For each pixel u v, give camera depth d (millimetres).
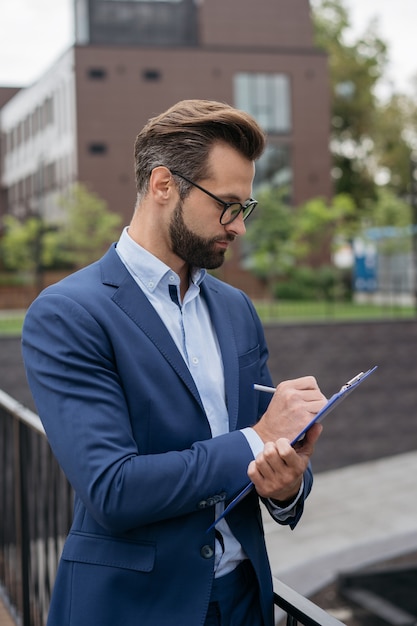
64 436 1102
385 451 14000
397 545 8016
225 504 1191
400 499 10555
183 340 1225
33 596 2744
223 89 28469
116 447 1087
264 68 29141
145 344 1169
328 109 29984
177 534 1140
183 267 1258
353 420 13898
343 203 26844
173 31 28406
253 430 1143
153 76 27000
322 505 10367
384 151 36000
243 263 28016
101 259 1256
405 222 27906
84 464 1080
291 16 29938
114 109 25750
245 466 1110
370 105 35438
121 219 24031
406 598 6992
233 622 1209
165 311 1224
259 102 29297
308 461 1138
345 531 8828
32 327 1170
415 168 27938
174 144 1158
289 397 1131
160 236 1214
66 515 2316
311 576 7312
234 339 1302
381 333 14141
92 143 25172
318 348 13766
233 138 1147
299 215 26344
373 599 6902
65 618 1162
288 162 29938
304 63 29656
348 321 13922
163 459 1085
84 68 25172
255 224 24359
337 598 7035
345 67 35031
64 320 1143
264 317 18594
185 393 1176
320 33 35906
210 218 1165
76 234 21953
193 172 1149
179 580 1135
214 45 28734
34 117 16422
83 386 1114
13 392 11031
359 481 12141
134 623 1117
